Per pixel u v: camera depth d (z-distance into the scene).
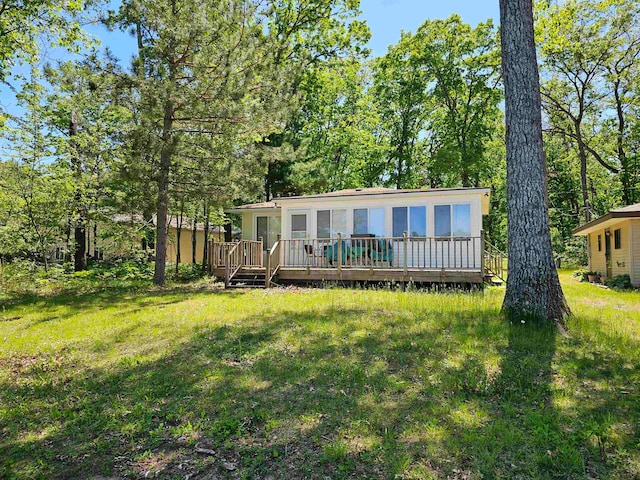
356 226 13.66
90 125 13.39
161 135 11.42
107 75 10.20
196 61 10.69
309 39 22.39
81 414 3.79
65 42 11.75
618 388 3.84
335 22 21.80
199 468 2.88
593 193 29.50
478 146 25.41
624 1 20.28
